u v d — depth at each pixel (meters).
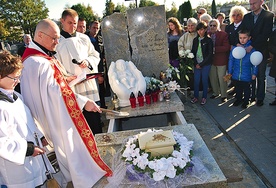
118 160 2.17
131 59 4.52
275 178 2.58
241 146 3.24
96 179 2.08
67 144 2.11
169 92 3.85
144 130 2.70
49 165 2.16
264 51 4.20
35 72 2.11
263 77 4.32
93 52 3.66
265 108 4.35
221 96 4.92
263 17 4.08
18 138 1.78
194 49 4.73
